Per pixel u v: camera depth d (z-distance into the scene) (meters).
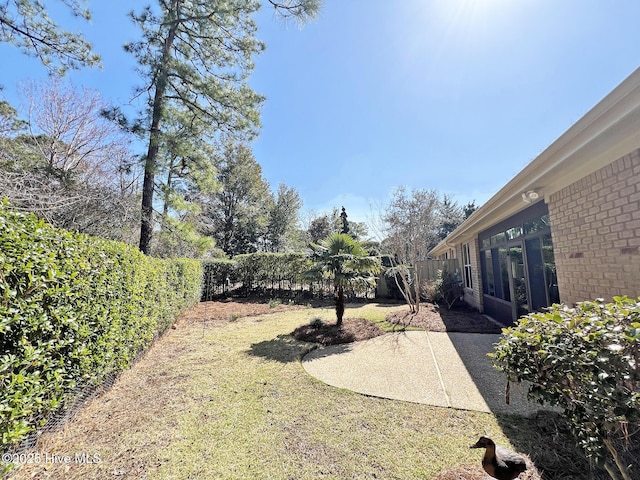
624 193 2.86
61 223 6.40
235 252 22.75
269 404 3.27
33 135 7.58
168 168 9.30
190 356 5.09
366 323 7.29
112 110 7.38
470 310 9.10
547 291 4.76
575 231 3.65
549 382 1.76
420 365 4.47
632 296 2.78
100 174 8.52
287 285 13.27
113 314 3.49
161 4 8.07
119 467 2.29
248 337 6.40
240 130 9.34
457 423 2.83
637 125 2.39
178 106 9.38
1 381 1.90
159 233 10.32
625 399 1.35
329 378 4.02
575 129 2.63
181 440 2.62
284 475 2.18
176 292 7.64
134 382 3.96
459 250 11.35
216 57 8.92
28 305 2.14
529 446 2.42
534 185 4.00
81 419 2.98
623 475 1.57
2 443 1.92
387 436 2.64
